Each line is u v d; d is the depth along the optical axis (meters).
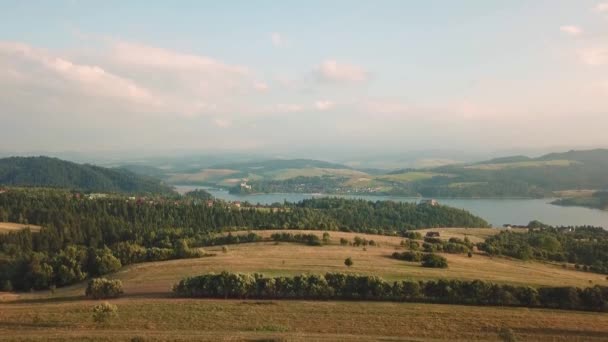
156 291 73.12
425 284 68.69
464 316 58.50
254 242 134.88
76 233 169.12
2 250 142.50
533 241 168.00
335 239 139.12
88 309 60.44
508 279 87.69
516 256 131.88
